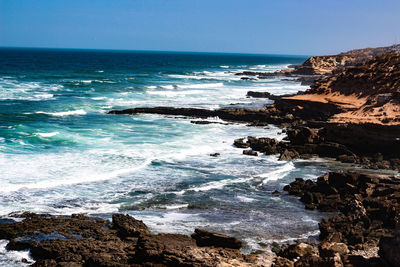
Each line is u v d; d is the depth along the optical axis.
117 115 49.78
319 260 13.80
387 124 33.34
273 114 48.69
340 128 34.78
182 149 34.53
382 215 20.48
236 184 26.45
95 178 25.88
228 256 15.27
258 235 19.19
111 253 15.95
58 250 16.30
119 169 27.95
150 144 35.62
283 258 15.19
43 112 48.81
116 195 23.52
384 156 32.94
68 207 21.48
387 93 42.62
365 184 23.84
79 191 23.75
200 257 14.43
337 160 33.09
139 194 23.88
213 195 24.34
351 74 50.06
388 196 22.58
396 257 13.72
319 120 44.09
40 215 20.05
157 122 46.22
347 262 14.55
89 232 18.31
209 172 28.69
